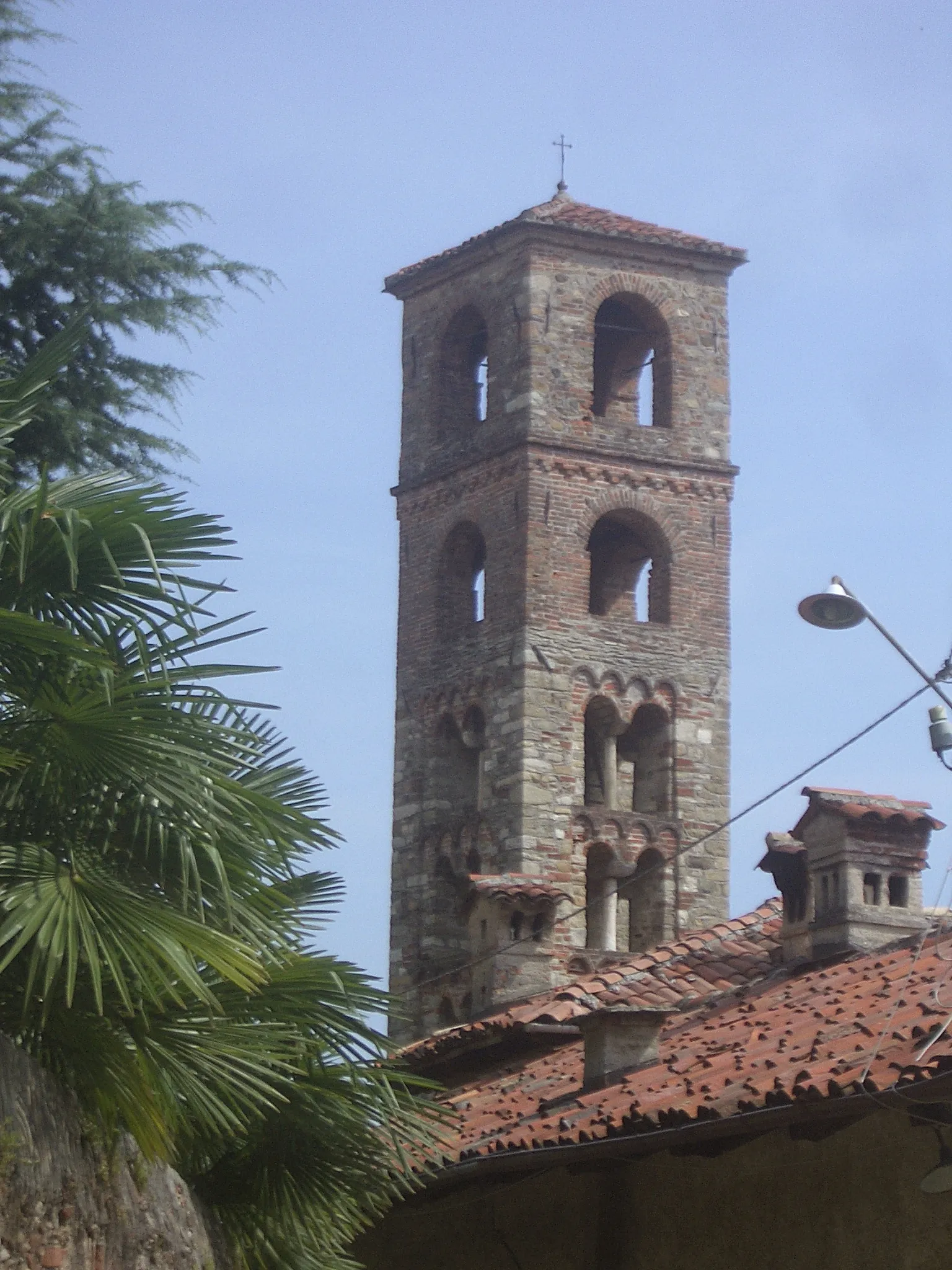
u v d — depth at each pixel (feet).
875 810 96.22
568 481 176.04
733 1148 65.10
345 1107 54.34
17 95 85.10
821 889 97.14
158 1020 49.19
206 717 51.08
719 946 106.83
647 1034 81.15
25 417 54.60
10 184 83.71
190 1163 54.65
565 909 168.04
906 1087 53.42
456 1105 91.09
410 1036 171.42
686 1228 69.05
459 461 180.14
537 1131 72.49
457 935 174.60
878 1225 59.77
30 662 46.73
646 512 177.99
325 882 56.03
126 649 49.49
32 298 82.84
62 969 47.19
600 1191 74.08
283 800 54.90
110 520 47.50
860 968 84.84
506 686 172.96
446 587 180.96
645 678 175.32
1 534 46.29
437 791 177.37
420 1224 86.12
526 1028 101.24
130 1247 48.37
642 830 172.14
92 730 46.60
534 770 170.09
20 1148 44.29
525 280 177.78
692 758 175.32
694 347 182.09
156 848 48.44
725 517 180.34
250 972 46.88
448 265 184.34
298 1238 56.34
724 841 174.81
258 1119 54.13
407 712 180.86
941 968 75.10
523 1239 79.05
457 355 186.19
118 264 83.35
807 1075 59.77
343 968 54.13
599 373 185.37
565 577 174.50
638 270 181.37
